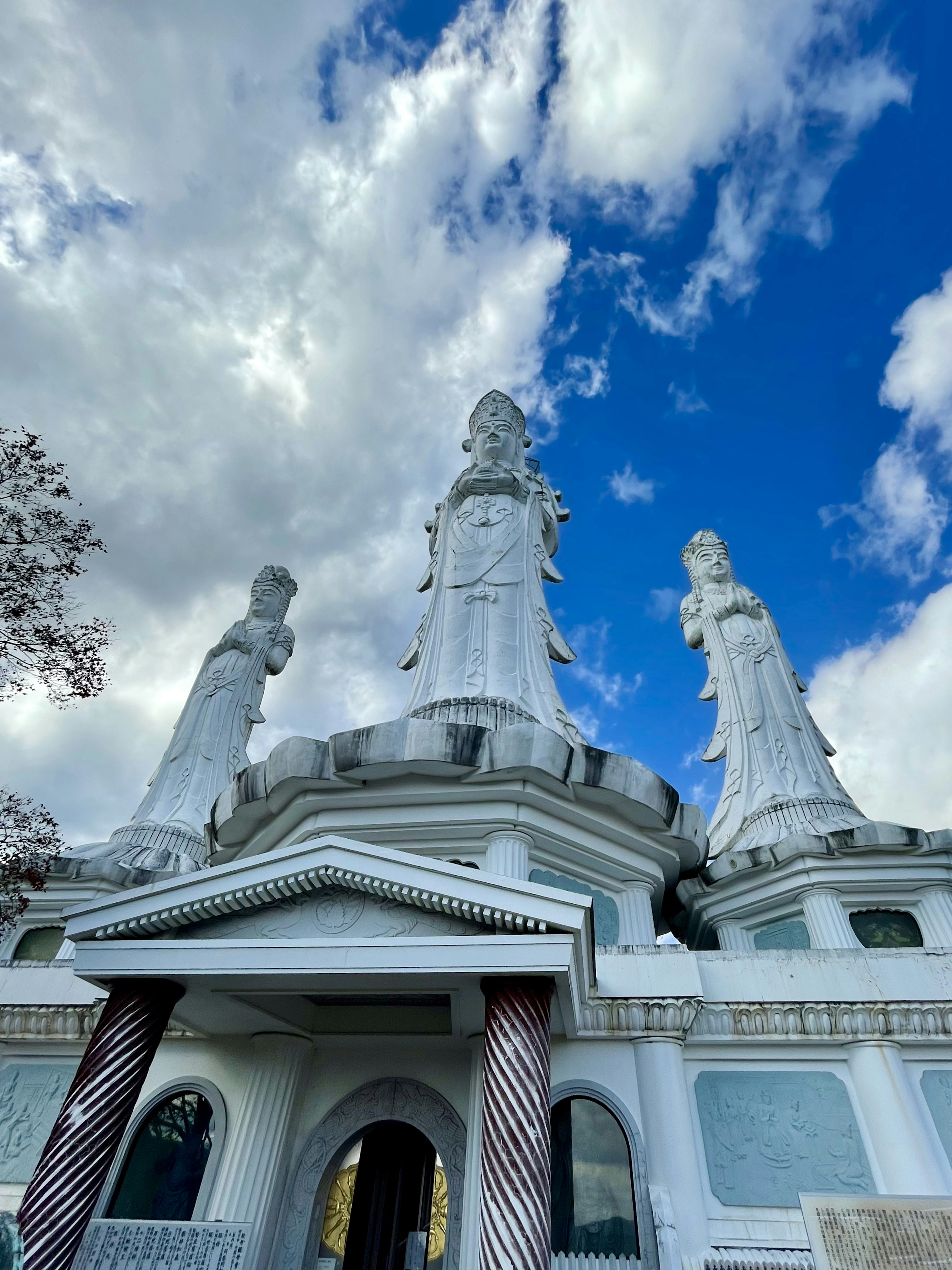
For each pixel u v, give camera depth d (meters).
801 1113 14.12
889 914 21.78
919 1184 12.88
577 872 18.67
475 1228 12.30
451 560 26.45
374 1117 14.30
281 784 17.84
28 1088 15.89
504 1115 9.95
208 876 12.03
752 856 22.62
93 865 24.23
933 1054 14.55
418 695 22.95
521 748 17.25
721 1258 11.89
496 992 10.98
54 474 12.27
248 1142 13.61
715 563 32.88
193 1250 11.66
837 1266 9.26
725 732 28.58
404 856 11.61
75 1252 10.09
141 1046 11.51
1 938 14.38
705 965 15.66
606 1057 14.48
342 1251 13.73
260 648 34.38
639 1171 13.05
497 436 29.64
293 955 11.28
